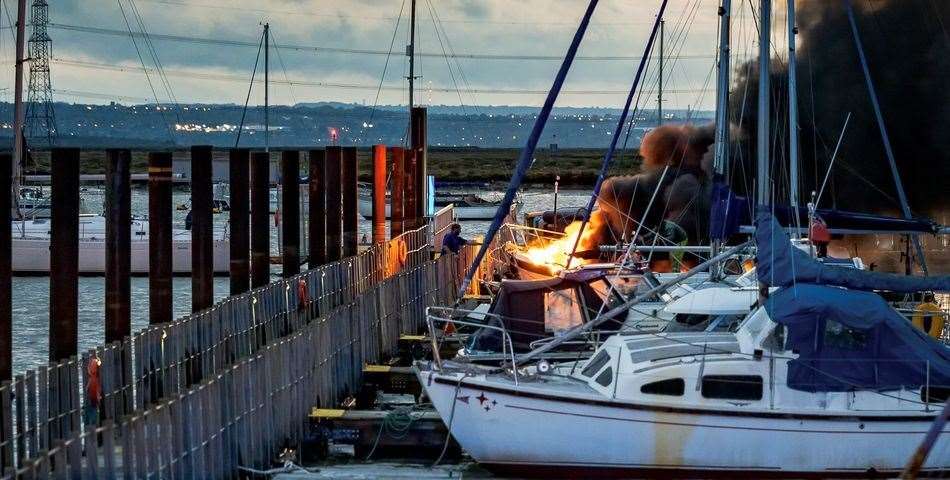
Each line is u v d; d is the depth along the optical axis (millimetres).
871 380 57344
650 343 60562
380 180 122125
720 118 90812
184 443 52188
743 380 57594
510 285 78500
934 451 57250
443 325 100062
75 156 68875
